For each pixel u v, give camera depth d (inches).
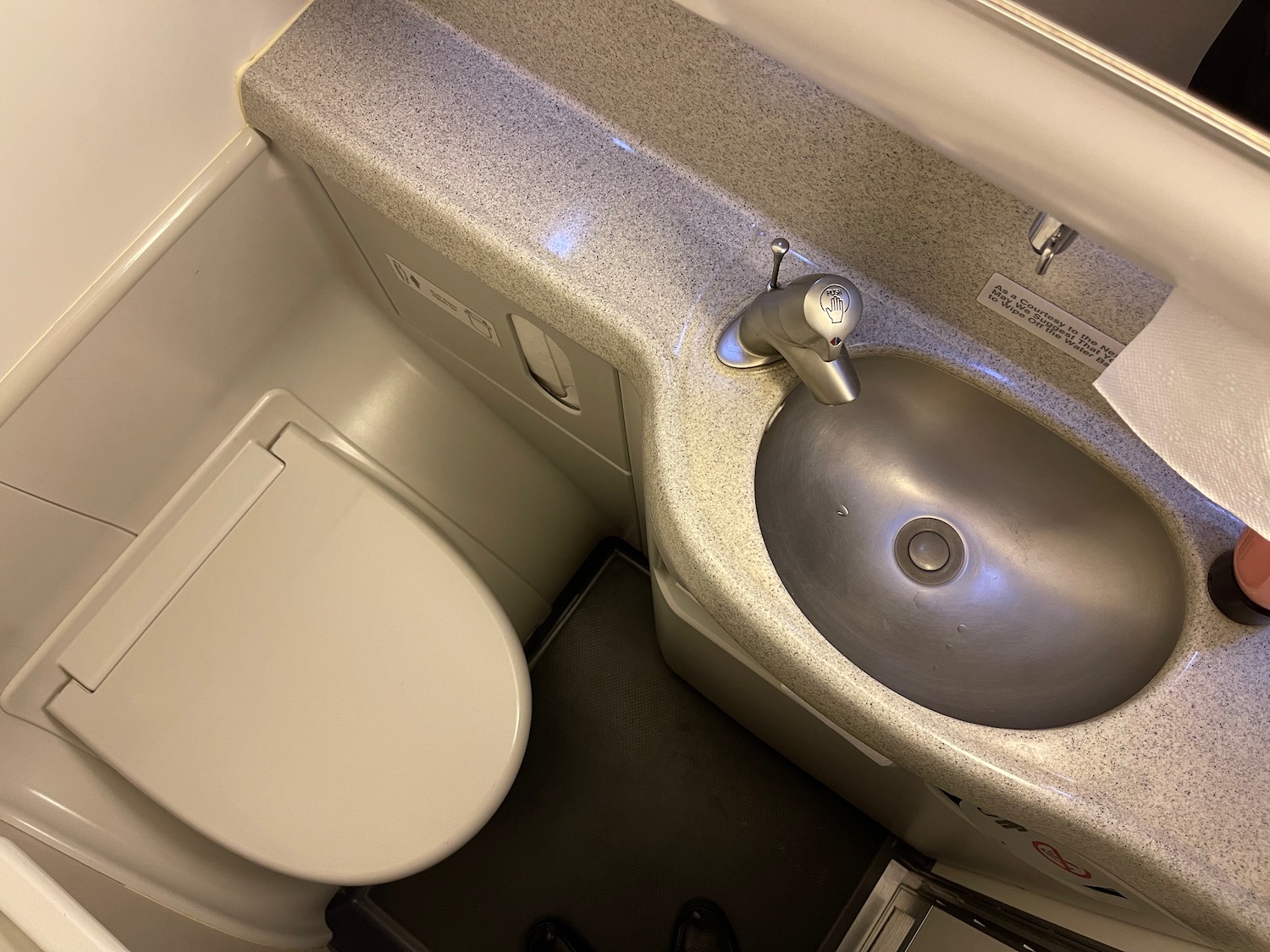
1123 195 16.4
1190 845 24.4
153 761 41.6
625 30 29.0
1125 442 28.5
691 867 57.1
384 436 51.6
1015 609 30.6
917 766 26.7
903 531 32.6
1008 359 30.3
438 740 42.1
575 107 34.4
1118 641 28.5
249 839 41.0
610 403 39.3
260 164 39.0
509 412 51.3
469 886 57.5
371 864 41.0
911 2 16.2
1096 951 32.4
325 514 44.7
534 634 61.8
